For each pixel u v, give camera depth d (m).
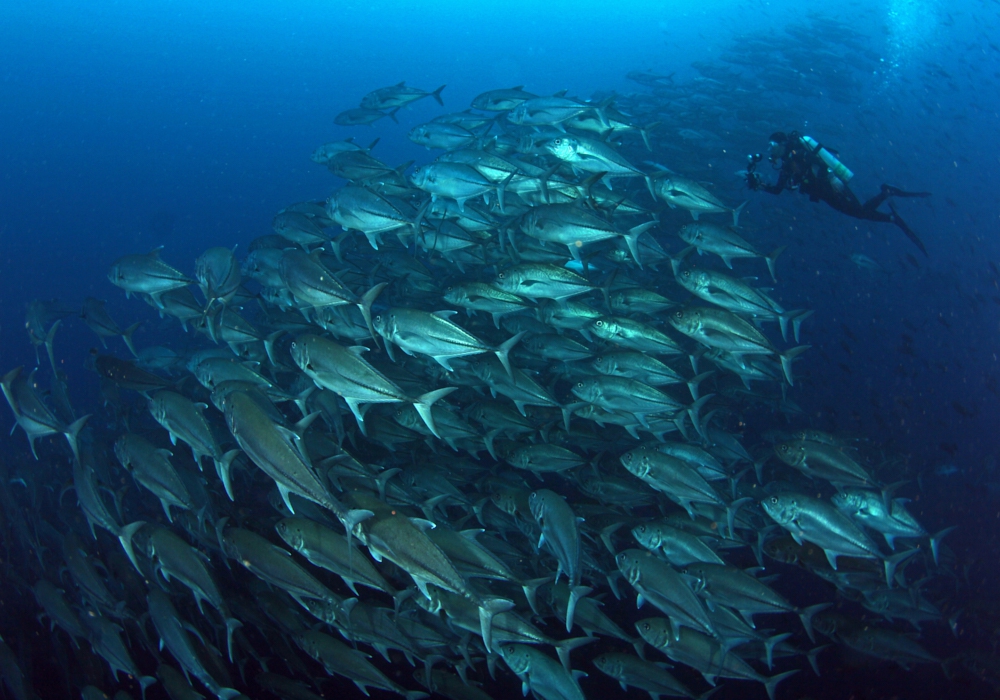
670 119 20.72
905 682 7.68
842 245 22.55
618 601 6.99
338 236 8.23
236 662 5.87
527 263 7.05
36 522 8.16
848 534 5.29
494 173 8.47
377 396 4.79
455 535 4.56
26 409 5.48
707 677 5.10
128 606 5.93
